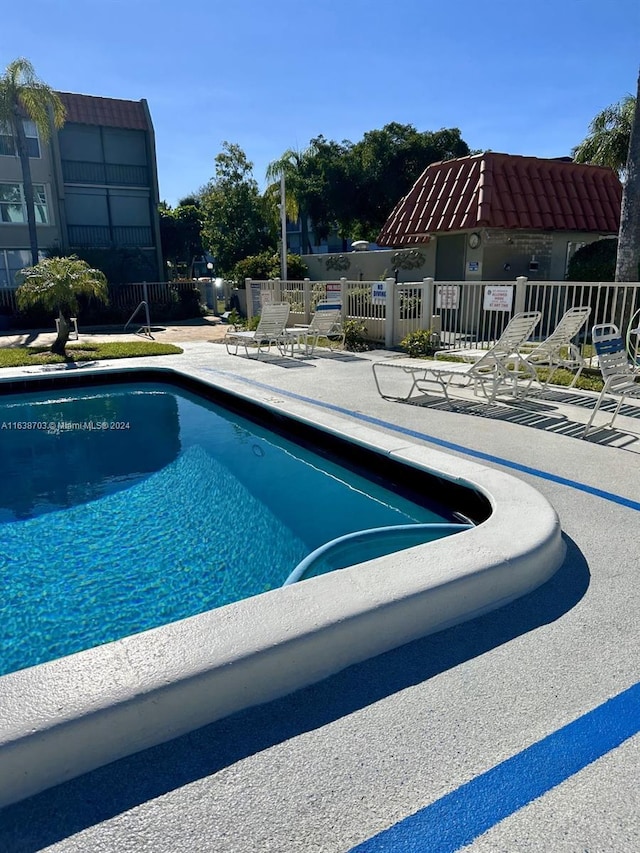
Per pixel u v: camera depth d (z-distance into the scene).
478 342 10.77
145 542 4.34
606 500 3.88
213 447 6.71
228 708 2.04
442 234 13.91
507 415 6.21
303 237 34.00
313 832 1.59
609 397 6.82
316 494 5.25
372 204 30.88
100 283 12.57
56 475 5.79
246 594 3.62
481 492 4.00
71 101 24.44
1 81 19.36
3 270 23.69
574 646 2.38
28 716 1.78
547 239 13.45
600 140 14.48
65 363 10.79
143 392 9.73
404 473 4.88
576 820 1.62
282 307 10.94
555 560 3.04
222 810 1.66
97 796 1.72
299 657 2.18
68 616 3.42
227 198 28.53
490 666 2.27
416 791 1.71
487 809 1.66
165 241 41.69
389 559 2.76
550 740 1.90
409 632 2.45
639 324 7.61
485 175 12.54
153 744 1.91
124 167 25.73
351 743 1.90
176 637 2.18
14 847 1.55
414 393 7.54
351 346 11.69
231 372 9.46
